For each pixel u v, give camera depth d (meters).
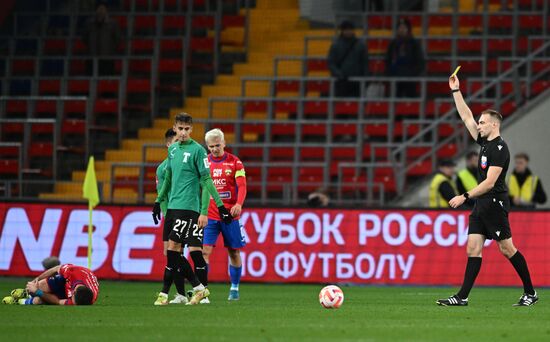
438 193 72.25
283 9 105.31
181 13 99.75
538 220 69.62
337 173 81.56
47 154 86.38
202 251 49.31
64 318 36.91
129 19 99.94
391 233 70.56
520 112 80.88
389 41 95.81
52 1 104.25
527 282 46.53
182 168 44.28
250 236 71.31
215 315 39.06
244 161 83.62
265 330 32.72
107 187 83.38
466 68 91.94
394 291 63.88
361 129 83.19
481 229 45.66
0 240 71.56
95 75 94.50
